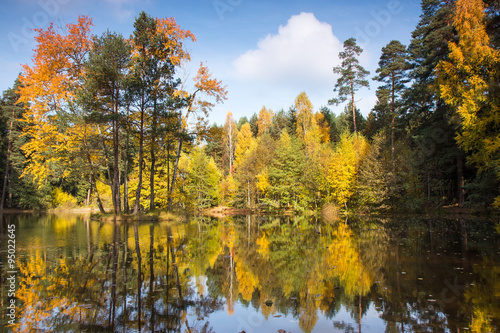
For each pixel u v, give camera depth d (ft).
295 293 19.01
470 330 12.90
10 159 129.80
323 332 13.11
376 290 18.98
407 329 13.17
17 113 129.59
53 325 13.47
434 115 78.48
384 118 116.57
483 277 21.08
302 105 153.69
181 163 133.69
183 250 33.14
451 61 67.82
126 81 59.62
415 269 23.81
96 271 23.16
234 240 42.04
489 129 53.31
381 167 91.71
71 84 65.10
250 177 145.07
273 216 107.76
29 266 24.45
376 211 97.09
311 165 118.62
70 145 69.05
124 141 87.45
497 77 51.11
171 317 14.80
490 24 56.90
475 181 69.46
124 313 15.12
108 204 149.48
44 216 101.55
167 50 68.85
